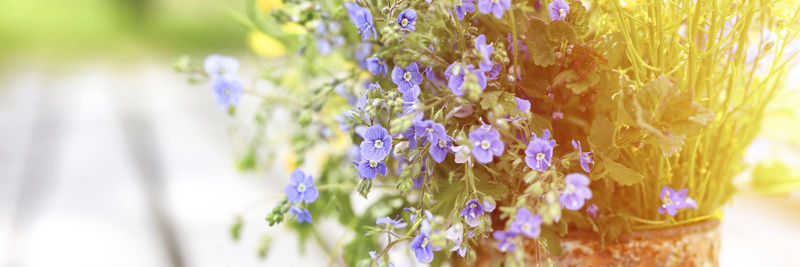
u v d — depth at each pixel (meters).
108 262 0.79
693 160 0.46
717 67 0.47
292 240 0.81
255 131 0.67
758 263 0.73
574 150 0.45
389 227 0.44
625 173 0.43
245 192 1.08
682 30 0.47
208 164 1.35
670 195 0.45
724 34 0.46
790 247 0.78
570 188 0.40
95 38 8.46
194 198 1.07
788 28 0.45
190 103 2.51
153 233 0.90
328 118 0.60
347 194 0.56
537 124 0.44
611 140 0.43
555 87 0.44
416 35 0.43
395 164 0.53
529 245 0.45
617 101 0.44
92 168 1.39
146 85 3.32
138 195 1.12
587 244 0.46
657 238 0.46
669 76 0.44
